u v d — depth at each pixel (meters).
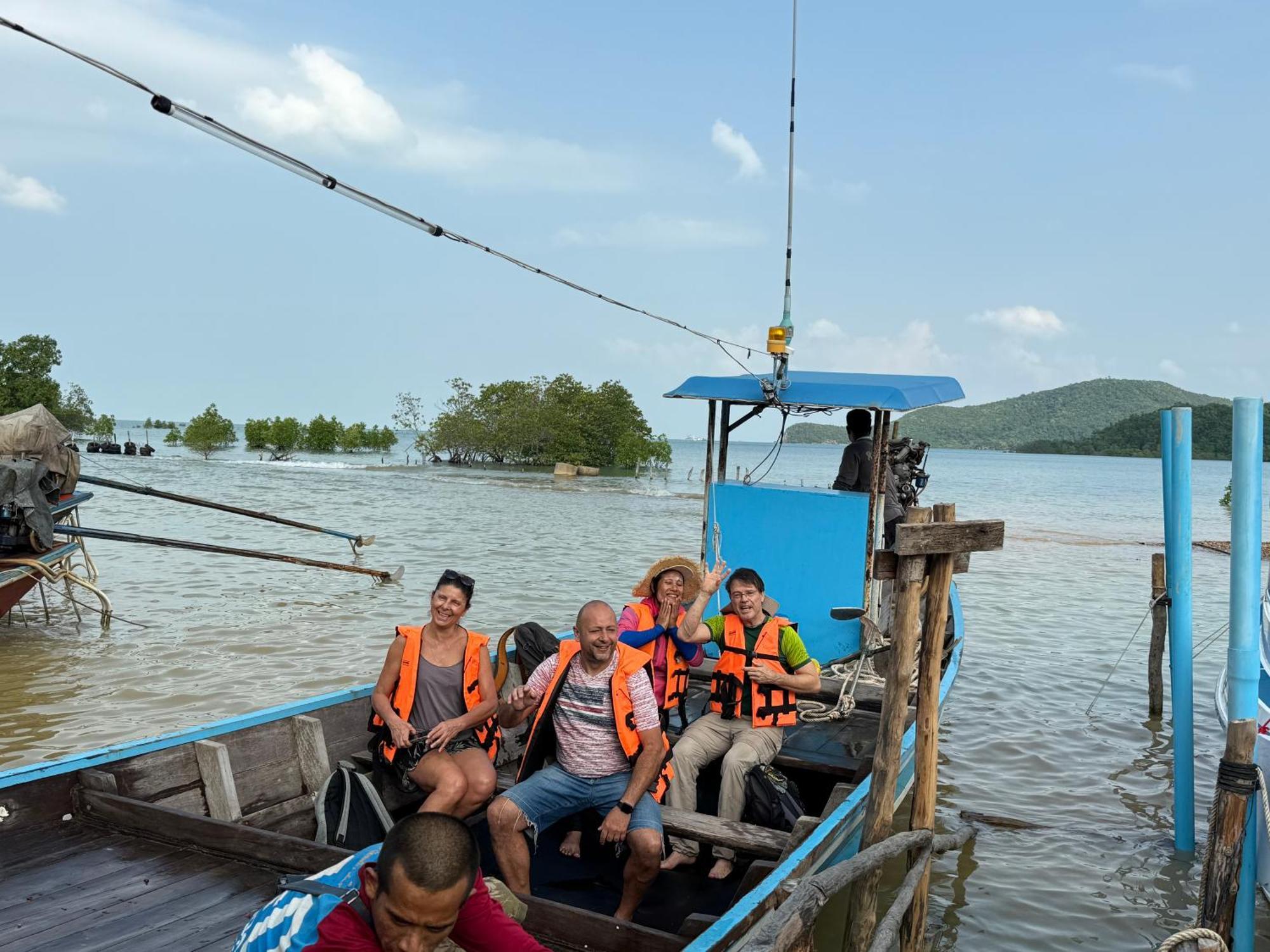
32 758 8.17
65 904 4.14
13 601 12.87
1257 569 5.30
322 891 2.44
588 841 5.89
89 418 94.25
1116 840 7.16
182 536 24.17
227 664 11.44
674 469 90.44
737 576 5.94
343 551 21.91
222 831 4.63
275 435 86.38
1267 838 5.26
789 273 7.90
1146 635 14.77
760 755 5.66
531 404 78.50
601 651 4.91
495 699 5.36
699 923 4.07
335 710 6.19
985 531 4.57
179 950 3.81
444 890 2.01
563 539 25.11
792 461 117.50
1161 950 4.36
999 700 10.85
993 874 6.56
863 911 4.50
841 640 7.83
